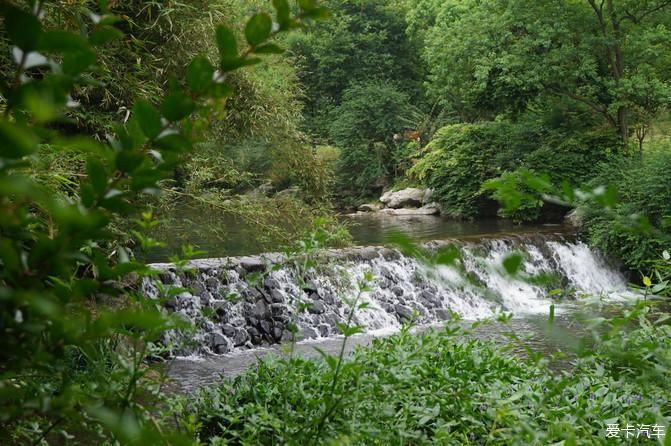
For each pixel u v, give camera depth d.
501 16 20.78
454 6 35.09
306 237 2.72
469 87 22.25
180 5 5.73
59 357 0.84
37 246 0.74
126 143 0.80
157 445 0.74
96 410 0.69
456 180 23.31
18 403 0.86
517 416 2.49
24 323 0.78
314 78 36.66
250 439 2.70
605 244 15.23
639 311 1.75
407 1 39.16
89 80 0.88
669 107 19.81
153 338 1.51
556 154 20.73
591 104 20.50
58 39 0.66
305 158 7.29
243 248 12.68
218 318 9.68
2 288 0.65
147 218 1.46
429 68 36.50
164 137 0.79
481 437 2.92
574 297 13.05
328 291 10.77
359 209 29.03
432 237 18.66
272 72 7.25
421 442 2.44
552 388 2.54
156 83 5.64
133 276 4.17
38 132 0.71
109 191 0.80
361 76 36.78
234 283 10.11
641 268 15.35
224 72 0.84
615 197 1.04
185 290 1.61
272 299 10.24
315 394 3.00
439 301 11.91
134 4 5.89
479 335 9.28
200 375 8.03
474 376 3.57
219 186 6.88
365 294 11.30
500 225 21.09
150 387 2.19
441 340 3.68
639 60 20.12
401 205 27.09
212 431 3.37
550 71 19.92
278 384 3.30
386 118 32.50
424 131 31.47
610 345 1.66
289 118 7.35
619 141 20.06
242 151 7.07
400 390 2.49
